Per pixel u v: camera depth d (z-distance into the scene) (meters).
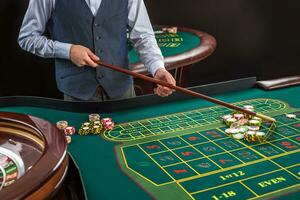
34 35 2.22
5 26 3.86
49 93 4.19
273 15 4.75
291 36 4.88
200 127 1.85
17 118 1.51
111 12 2.22
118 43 2.29
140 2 2.27
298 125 1.85
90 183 1.44
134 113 2.03
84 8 2.18
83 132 1.79
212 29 4.64
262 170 1.49
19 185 1.18
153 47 2.24
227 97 2.23
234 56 4.80
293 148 1.64
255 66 4.91
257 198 1.35
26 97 2.11
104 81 2.28
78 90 2.29
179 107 2.09
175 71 2.98
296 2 4.75
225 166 1.52
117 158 1.60
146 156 1.61
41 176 1.21
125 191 1.39
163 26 4.04
